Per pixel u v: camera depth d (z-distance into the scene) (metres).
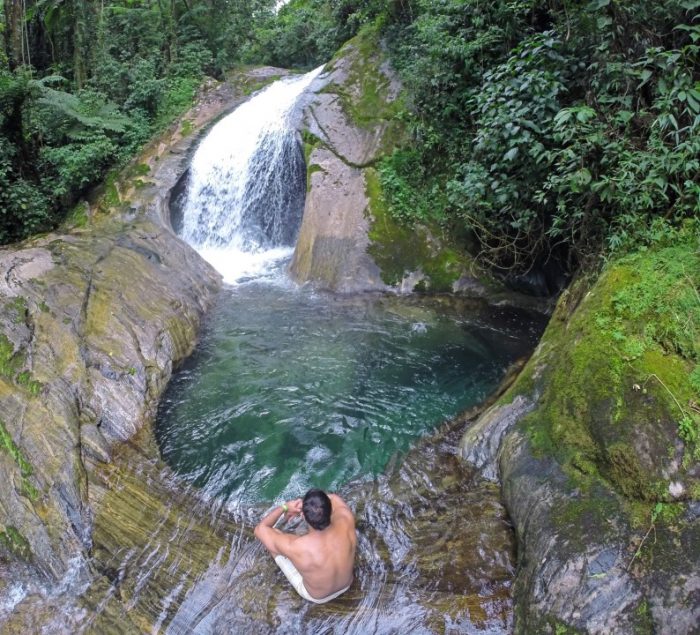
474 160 8.03
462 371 6.71
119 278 7.52
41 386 5.33
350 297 8.59
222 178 11.56
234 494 4.90
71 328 6.25
